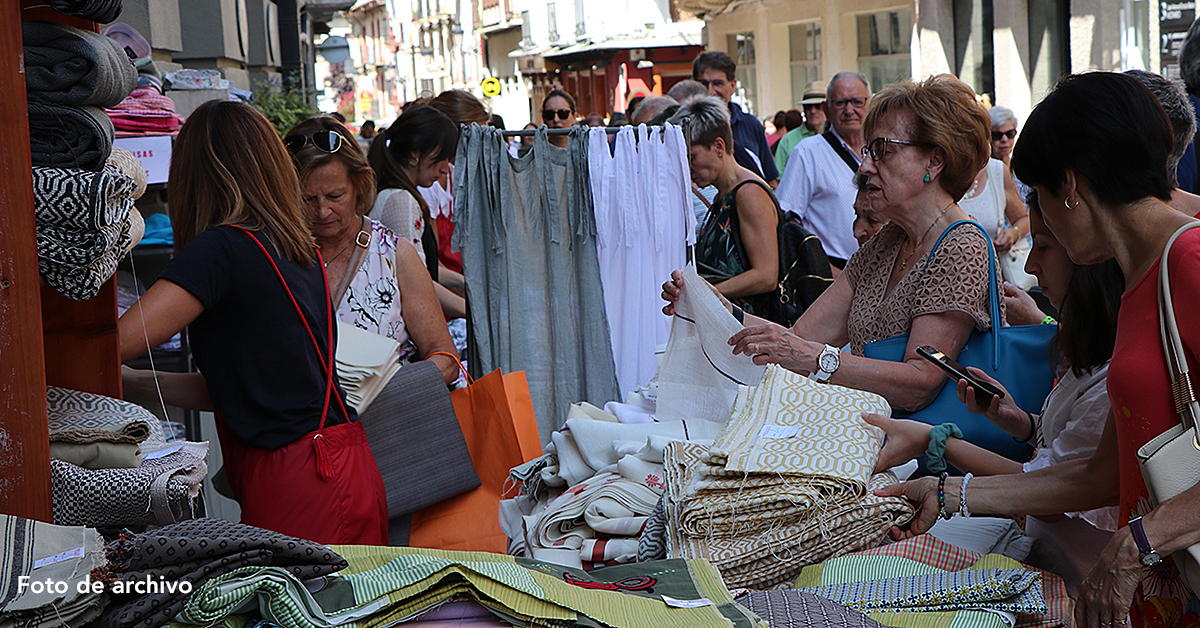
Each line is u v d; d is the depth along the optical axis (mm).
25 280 1647
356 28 70812
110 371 2090
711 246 4285
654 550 2068
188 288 2293
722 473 2010
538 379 4461
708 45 24953
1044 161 1722
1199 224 1606
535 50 39031
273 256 2393
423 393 2998
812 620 1652
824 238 5133
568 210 4422
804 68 21250
